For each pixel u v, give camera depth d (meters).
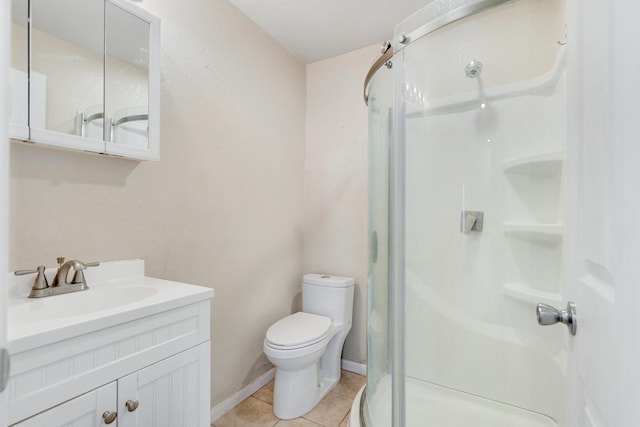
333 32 2.09
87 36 1.12
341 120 2.35
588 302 0.58
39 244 1.05
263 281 2.06
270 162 2.12
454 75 1.54
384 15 1.90
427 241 1.65
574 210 0.69
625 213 0.42
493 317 1.53
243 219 1.91
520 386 1.44
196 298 1.05
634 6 0.40
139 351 0.88
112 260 1.25
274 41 2.16
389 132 1.60
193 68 1.58
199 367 1.06
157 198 1.42
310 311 2.16
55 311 0.96
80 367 0.75
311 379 1.78
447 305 1.64
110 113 1.18
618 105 0.45
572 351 0.71
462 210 1.60
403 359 1.59
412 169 1.61
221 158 1.75
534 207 1.40
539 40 1.34
